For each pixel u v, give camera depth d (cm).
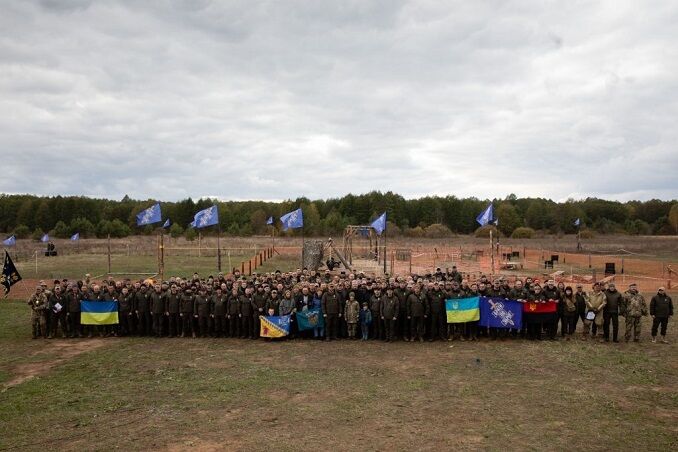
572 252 6288
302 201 13025
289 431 1054
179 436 1034
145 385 1366
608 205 13312
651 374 1445
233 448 975
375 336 1911
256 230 10362
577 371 1477
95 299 1983
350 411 1166
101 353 1716
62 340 1919
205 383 1378
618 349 1731
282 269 4400
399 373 1466
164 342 1878
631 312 1817
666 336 1927
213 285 2017
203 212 2931
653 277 3809
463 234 12800
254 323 1917
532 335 1897
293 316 1925
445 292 1897
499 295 1914
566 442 999
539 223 12169
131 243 7475
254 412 1163
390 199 12794
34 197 13012
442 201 13262
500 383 1371
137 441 1011
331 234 9494
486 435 1032
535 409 1178
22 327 2131
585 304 1898
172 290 1962
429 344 1825
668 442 999
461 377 1426
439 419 1118
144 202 12631
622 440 1009
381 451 958
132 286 2047
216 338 1936
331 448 971
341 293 1945
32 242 8200
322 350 1744
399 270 4241
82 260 5053
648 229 11306
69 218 11550
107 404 1223
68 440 1020
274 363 1580
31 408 1200
